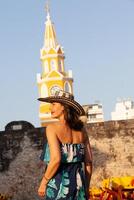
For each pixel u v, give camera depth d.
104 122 19.00
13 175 19.16
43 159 4.93
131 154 18.73
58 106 4.99
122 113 99.31
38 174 19.02
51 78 79.69
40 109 73.06
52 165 4.74
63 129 4.92
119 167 18.75
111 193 14.02
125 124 18.86
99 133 19.00
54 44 83.12
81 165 4.98
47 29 84.44
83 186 4.91
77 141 4.99
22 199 19.03
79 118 5.05
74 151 4.91
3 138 19.34
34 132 19.14
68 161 4.86
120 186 14.05
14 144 19.27
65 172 4.84
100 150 18.94
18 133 19.28
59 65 81.75
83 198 4.88
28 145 19.16
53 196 4.78
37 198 18.92
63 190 4.79
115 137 18.89
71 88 80.69
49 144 4.83
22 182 19.09
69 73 80.75
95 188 17.31
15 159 19.20
